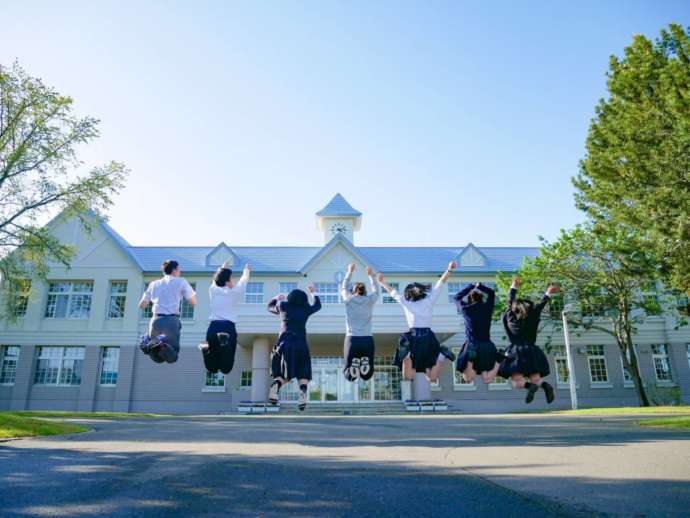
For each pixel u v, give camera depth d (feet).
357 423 38.14
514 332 22.38
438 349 22.72
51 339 89.92
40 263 70.59
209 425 33.37
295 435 24.82
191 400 87.76
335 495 12.03
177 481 13.26
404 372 22.90
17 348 90.27
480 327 22.26
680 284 52.08
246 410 78.43
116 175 69.62
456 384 90.02
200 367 89.40
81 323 91.09
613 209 54.54
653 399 84.99
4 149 63.36
